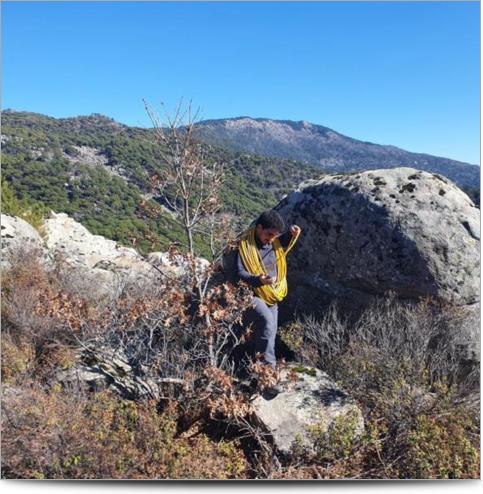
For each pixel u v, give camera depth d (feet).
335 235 16.70
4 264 21.48
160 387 13.17
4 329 15.57
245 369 14.19
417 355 13.91
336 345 15.20
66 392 12.28
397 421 12.06
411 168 17.40
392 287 15.85
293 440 11.66
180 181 13.89
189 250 13.88
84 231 39.60
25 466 10.10
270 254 13.84
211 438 12.38
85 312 14.23
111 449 10.35
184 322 13.61
